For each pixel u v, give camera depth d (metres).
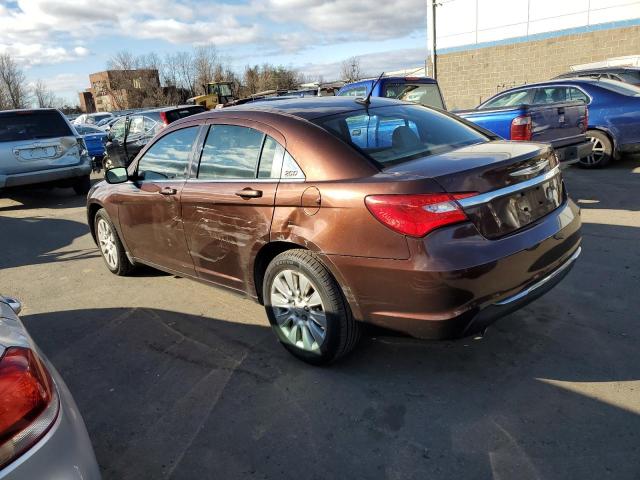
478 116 6.71
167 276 5.29
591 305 3.84
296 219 3.08
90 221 5.57
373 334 2.98
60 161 10.06
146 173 4.45
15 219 8.91
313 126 3.22
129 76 57.56
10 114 9.69
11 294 5.19
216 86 36.16
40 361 1.86
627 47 17.50
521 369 3.12
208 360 3.55
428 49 22.66
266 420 2.86
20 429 1.58
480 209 2.70
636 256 4.72
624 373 3.00
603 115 8.58
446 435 2.62
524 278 2.83
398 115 3.63
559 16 18.64
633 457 2.38
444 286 2.59
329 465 2.49
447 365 3.23
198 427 2.85
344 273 2.89
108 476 2.55
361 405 2.92
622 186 7.48
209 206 3.66
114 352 3.77
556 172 3.30
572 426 2.61
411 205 2.62
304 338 3.29
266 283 3.40
